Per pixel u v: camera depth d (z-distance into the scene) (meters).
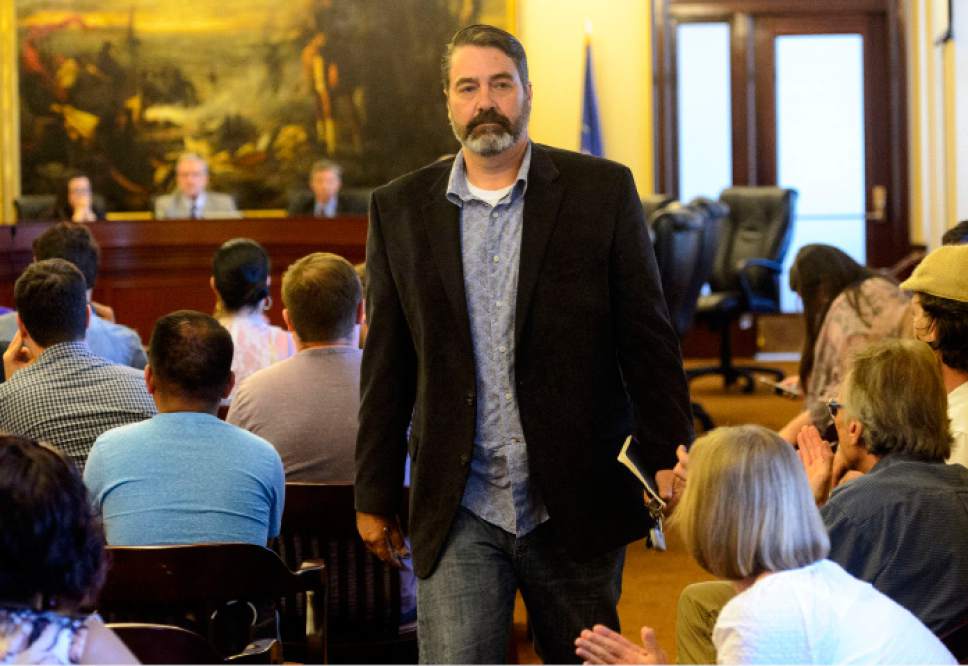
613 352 3.00
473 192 3.00
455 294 2.94
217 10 12.97
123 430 3.25
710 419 9.02
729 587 3.33
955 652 2.74
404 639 3.77
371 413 3.06
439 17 12.78
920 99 12.58
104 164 13.08
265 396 3.87
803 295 5.35
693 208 9.07
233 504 3.20
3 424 3.75
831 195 13.02
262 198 13.08
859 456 3.05
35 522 1.81
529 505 2.94
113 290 9.20
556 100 12.55
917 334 3.62
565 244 2.94
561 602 2.98
